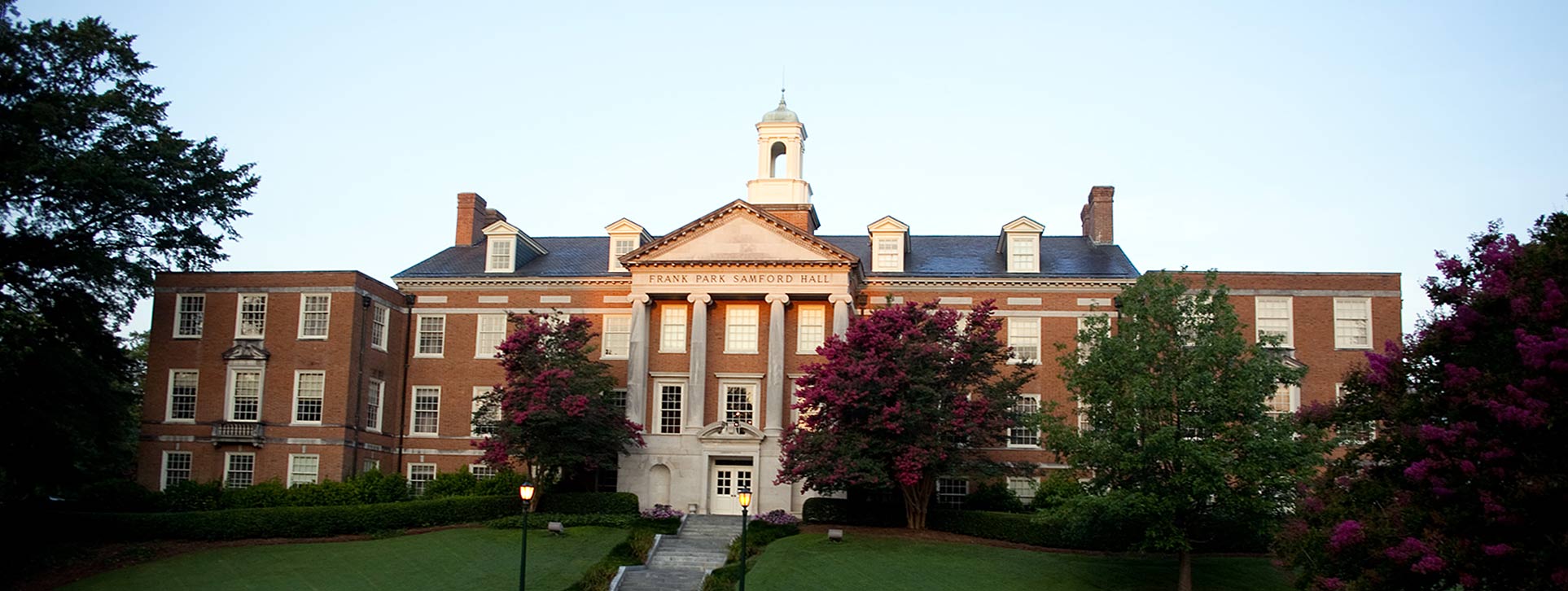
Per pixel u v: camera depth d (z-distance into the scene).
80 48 45.88
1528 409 22.64
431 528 49.41
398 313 60.25
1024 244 59.66
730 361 57.66
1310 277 56.69
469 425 59.69
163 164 47.75
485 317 60.69
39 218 46.00
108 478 52.00
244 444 54.53
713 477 56.28
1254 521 38.62
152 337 56.31
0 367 40.69
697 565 43.84
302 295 55.75
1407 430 25.55
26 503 47.50
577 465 54.00
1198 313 41.22
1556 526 22.94
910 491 49.38
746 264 56.59
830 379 47.22
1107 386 40.50
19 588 38.88
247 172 51.06
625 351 59.72
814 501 51.97
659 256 57.31
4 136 42.78
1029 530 46.72
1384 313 56.09
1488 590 23.91
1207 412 39.56
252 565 42.12
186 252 50.56
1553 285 23.22
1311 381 55.62
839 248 56.09
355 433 55.41
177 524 45.38
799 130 63.75
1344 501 27.64
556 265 63.06
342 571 41.50
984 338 49.03
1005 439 48.88
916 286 59.09
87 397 46.59
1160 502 38.91
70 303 47.91
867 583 40.09
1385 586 24.95
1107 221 62.94
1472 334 25.09
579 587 40.16
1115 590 40.00
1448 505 24.50
